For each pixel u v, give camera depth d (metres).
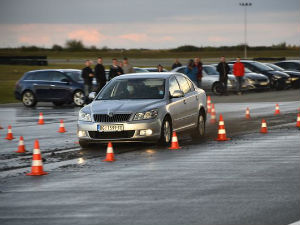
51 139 42.56
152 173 27.66
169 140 38.03
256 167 28.91
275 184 24.58
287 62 114.56
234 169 28.41
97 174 27.73
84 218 19.39
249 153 33.62
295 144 37.09
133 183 25.28
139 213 19.92
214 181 25.45
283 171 27.70
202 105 43.00
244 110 63.38
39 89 76.75
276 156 32.34
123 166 29.88
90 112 36.97
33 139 42.91
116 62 73.31
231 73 100.62
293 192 22.94
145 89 39.19
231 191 23.28
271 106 68.12
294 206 20.59
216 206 20.77
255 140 39.44
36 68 195.00
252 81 93.88
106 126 36.12
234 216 19.31
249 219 18.89
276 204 20.92
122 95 39.06
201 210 20.22
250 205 20.83
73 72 77.81
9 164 31.81
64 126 51.47
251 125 48.84
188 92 41.69
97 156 33.62
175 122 38.78
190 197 22.30
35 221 19.11
